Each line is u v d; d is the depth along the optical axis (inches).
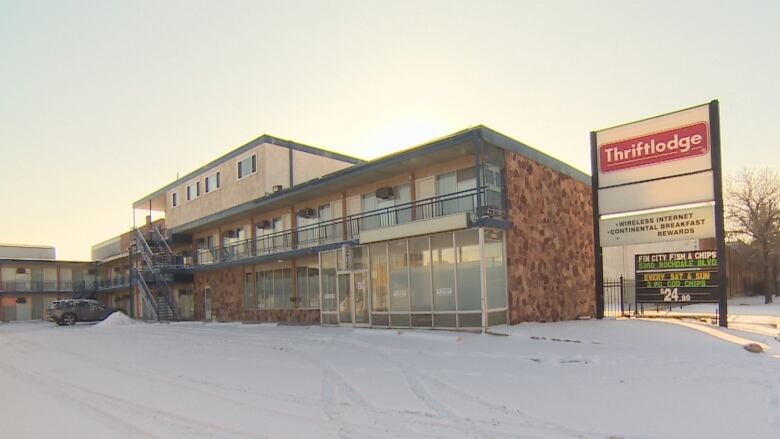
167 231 1448.1
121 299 2009.1
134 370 500.1
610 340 526.6
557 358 437.7
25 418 316.2
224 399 346.6
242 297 1200.8
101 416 314.2
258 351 604.7
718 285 637.3
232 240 1270.9
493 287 668.7
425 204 740.7
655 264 691.4
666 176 682.2
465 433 250.5
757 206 1657.2
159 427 282.0
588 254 929.5
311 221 1021.2
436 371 410.9
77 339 900.6
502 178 713.6
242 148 1187.3
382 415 290.0
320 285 901.8
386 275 771.4
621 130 721.0
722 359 405.4
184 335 886.4
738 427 241.8
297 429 267.3
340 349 580.4
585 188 944.3
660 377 352.8
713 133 648.4
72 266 2208.4
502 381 364.5
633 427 248.2
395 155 748.6
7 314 2027.6
